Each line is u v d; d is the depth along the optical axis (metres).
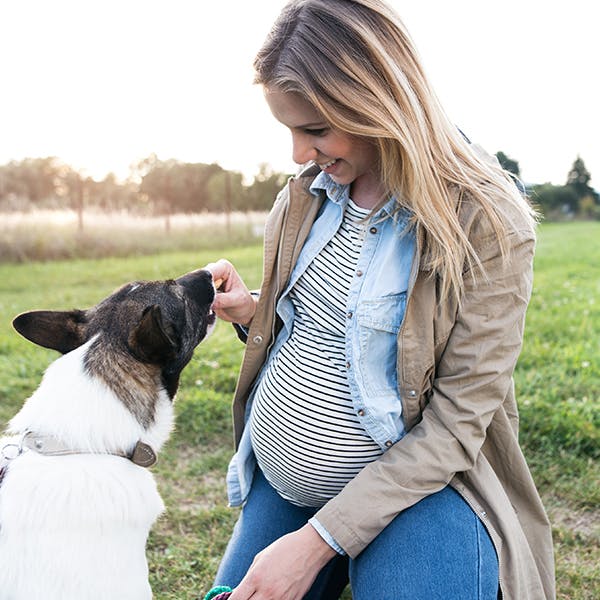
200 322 2.86
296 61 2.06
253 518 2.75
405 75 2.07
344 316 2.39
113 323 2.63
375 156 2.27
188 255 14.49
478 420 2.19
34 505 2.24
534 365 5.75
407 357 2.24
